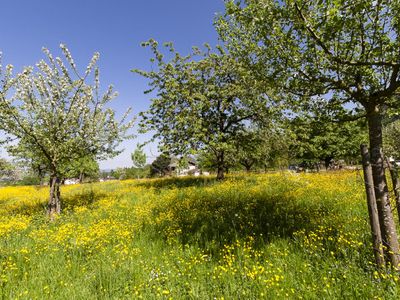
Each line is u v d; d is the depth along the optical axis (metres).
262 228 7.20
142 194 16.34
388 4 3.70
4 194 25.44
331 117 5.03
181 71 16.50
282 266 4.82
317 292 3.99
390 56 4.05
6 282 4.98
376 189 4.53
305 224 6.90
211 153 20.84
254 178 18.17
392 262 4.33
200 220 8.33
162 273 4.91
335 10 3.47
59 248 6.73
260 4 4.32
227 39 5.55
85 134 12.50
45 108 11.49
